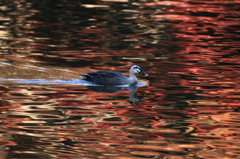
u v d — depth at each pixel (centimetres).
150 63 1964
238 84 1619
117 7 3488
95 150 1016
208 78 1712
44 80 1656
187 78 1714
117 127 1170
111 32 2648
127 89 1600
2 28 2664
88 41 2392
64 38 2453
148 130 1152
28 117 1227
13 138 1076
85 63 1941
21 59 1972
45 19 2983
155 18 3106
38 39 2416
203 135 1122
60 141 1066
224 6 3597
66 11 3284
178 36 2580
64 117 1236
